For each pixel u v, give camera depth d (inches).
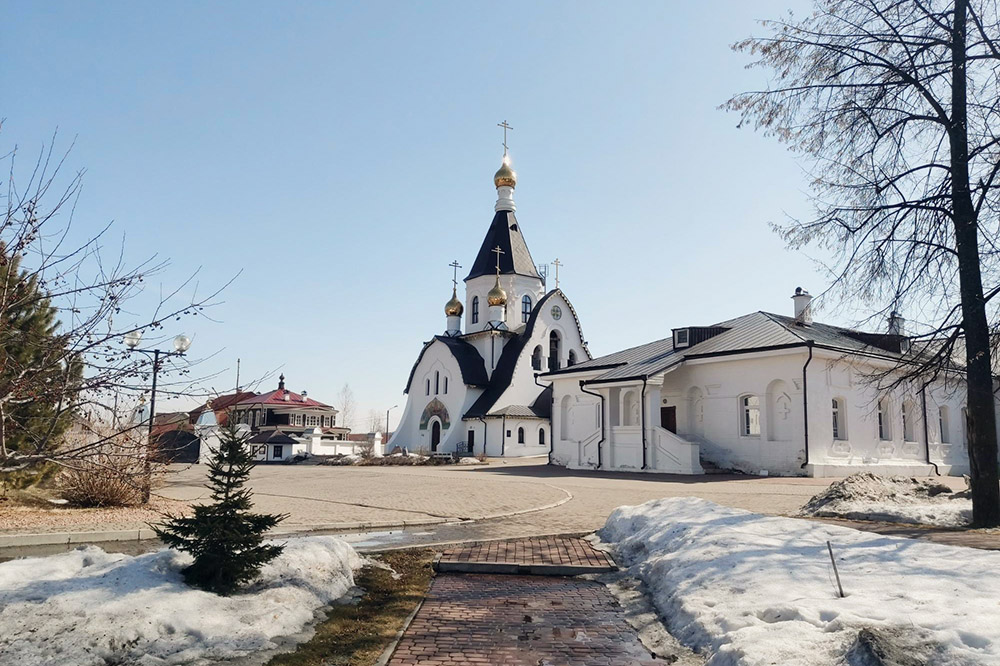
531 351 2191.2
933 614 219.5
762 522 399.5
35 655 218.5
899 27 513.3
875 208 508.4
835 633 212.7
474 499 748.6
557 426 1502.2
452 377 2237.9
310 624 282.5
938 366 522.9
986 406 489.7
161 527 498.0
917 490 655.8
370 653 247.9
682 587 306.0
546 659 244.4
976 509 484.1
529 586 355.9
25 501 596.7
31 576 275.4
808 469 1050.1
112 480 598.2
